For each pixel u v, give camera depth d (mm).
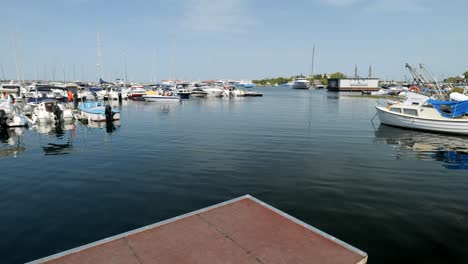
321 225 6125
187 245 3730
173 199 7492
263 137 16844
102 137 17078
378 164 11023
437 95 21094
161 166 10602
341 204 7207
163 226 4270
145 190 8148
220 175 9500
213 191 8055
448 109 18922
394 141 15797
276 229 4180
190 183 8719
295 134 17875
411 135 17703
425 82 21828
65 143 15352
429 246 5312
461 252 5125
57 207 7047
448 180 9172
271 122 23812
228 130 19562
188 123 23297
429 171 10133
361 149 13719
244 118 26766
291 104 44969
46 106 24312
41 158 11992
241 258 3436
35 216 6574
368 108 37250
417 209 6945
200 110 35062
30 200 7500
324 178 9227
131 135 17688
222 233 4055
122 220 6355
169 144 14797
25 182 8930
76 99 42656
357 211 6812
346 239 5559
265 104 45188
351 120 25125
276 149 13578
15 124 21469
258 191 8062
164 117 27672
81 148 13961
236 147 14016
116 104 44344
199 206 7055
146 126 21688
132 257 3461
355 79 93375
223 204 5105
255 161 11320
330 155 12430
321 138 16531
